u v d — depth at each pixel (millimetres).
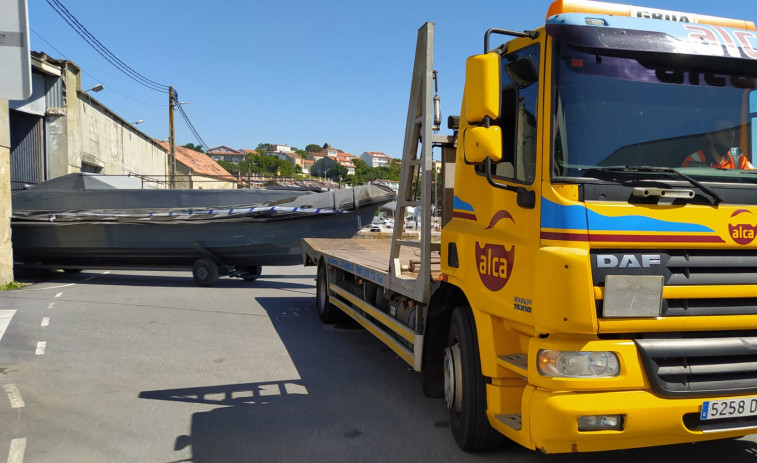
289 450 4371
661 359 3254
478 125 3838
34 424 4957
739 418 3354
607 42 3494
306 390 5941
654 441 3283
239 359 7250
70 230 15320
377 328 6699
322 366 6918
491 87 3523
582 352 3199
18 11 4480
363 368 6832
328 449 4387
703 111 3684
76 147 22094
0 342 8188
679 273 3297
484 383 4141
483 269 3994
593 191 3260
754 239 3424
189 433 4734
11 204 14648
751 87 3816
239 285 15391
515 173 3768
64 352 7605
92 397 5711
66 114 21141
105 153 26797
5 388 6016
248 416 5145
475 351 4172
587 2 3674
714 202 3387
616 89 3527
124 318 10125
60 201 15438
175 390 5953
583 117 3439
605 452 4328
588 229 3176
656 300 3209
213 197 14656
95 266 16094
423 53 5145
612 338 3273
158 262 15469
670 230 3271
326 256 9422
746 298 3430
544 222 3328
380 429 4816
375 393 5840
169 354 7508
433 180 5285
